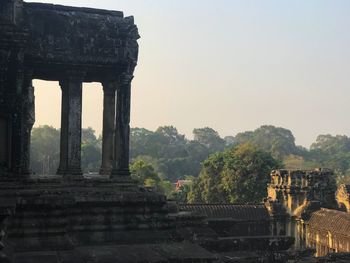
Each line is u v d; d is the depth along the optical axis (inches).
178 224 762.2
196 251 616.7
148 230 653.9
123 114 705.6
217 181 2824.8
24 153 637.9
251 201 2664.9
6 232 552.1
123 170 705.6
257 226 1812.3
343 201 2092.8
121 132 704.4
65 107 714.8
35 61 665.6
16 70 611.8
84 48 687.1
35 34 666.8
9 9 623.8
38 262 514.6
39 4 673.0
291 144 7455.7
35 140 4141.2
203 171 2913.4
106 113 764.6
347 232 1544.0
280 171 1935.3
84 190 650.2
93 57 689.6
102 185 686.5
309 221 1797.5
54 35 675.4
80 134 687.7
